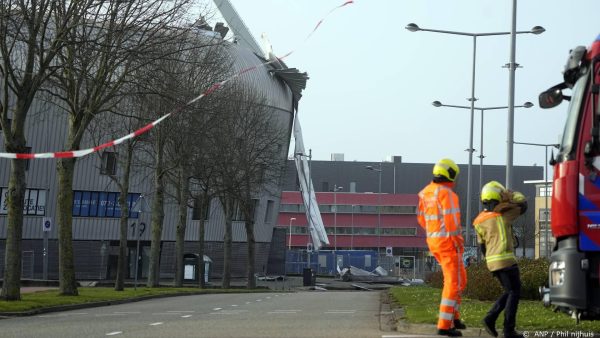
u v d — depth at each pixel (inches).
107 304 924.0
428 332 463.5
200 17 1017.5
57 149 2358.5
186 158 1555.1
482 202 428.5
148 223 2628.0
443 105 1550.2
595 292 350.6
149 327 526.0
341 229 5017.2
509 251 414.6
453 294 423.5
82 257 2506.2
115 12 904.9
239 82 1939.0
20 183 825.5
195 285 2080.5
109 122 1459.2
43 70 830.5
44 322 605.9
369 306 804.6
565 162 361.7
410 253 5024.6
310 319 581.3
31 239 2364.7
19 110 821.2
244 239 3002.0
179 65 1290.6
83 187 2475.4
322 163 5644.7
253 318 602.9
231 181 1777.8
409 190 5684.1
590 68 359.3
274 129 2076.8
